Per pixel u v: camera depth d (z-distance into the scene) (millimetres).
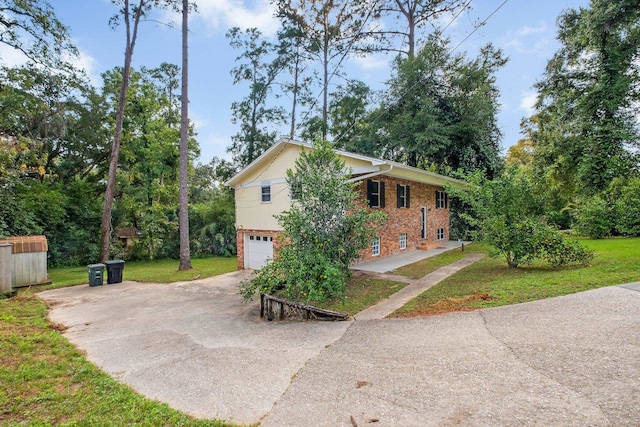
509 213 8602
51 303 8836
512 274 8000
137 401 3328
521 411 2611
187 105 14820
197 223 21750
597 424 2352
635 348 3387
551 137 15875
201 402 3287
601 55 13672
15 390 3605
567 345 3639
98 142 19750
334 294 7223
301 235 8094
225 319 6867
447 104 20250
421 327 4984
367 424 2678
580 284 5961
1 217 13297
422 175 14266
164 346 5215
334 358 4164
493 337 4160
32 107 15602
